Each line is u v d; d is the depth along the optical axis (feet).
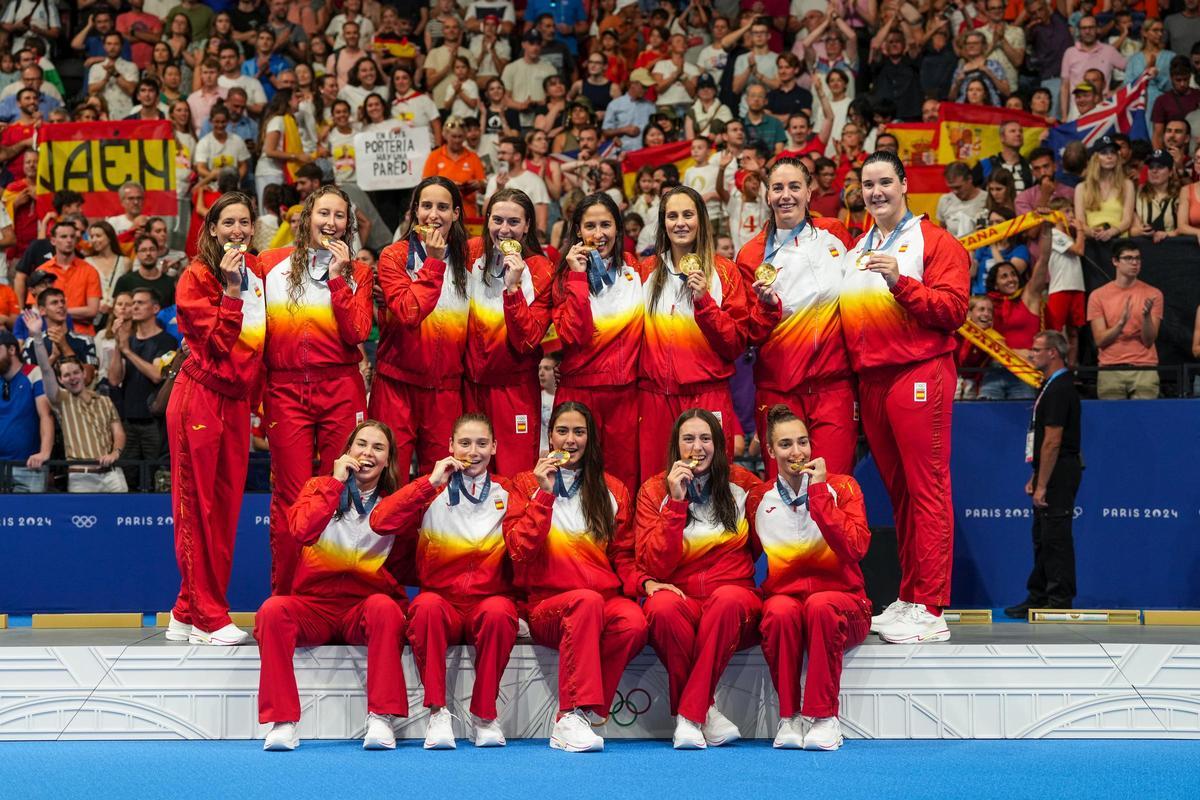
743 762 14.98
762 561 22.62
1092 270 26.30
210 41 36.47
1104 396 25.30
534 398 18.47
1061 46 36.24
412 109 35.35
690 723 15.83
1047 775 14.19
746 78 36.47
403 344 17.85
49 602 23.00
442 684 16.01
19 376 25.36
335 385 17.74
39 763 15.03
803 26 38.04
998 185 28.68
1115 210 29.32
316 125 35.35
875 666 16.69
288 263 17.76
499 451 18.29
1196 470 21.68
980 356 24.91
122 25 39.70
